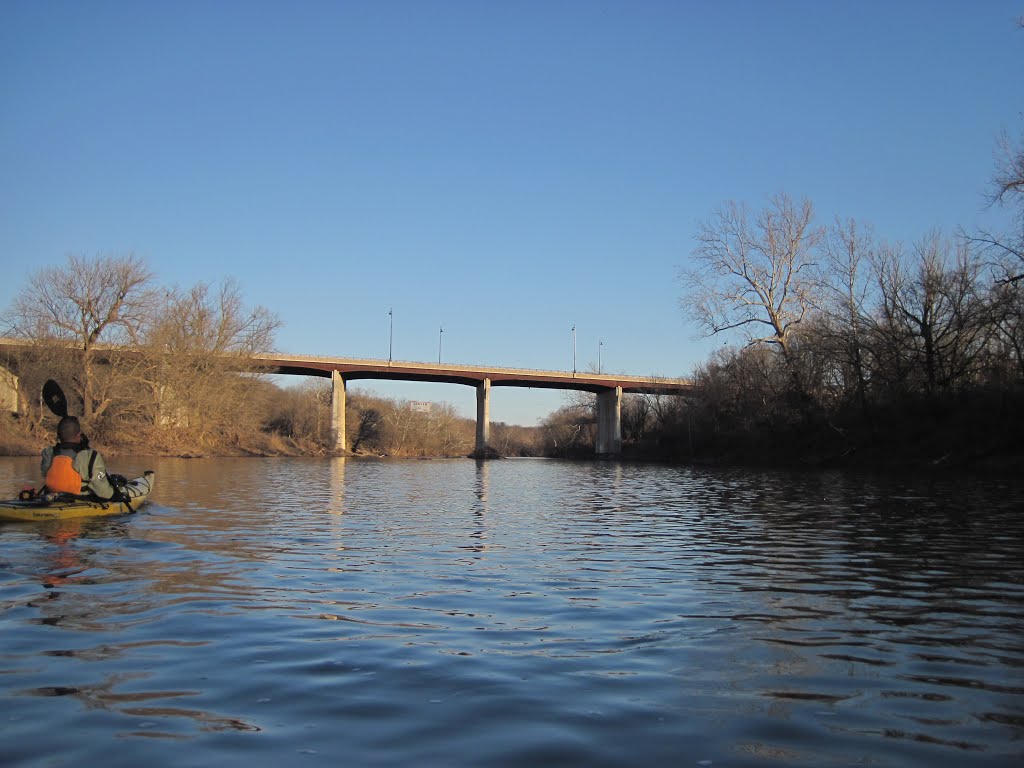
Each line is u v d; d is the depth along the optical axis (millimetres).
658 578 9109
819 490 27172
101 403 57688
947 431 43375
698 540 12945
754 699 4816
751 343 53938
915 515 17453
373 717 4445
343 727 4289
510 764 3826
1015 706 4730
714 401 63969
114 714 4434
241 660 5516
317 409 99812
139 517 14711
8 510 13164
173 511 16281
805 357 51906
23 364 53969
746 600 7852
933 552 11461
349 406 106750
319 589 8133
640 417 97312
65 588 7957
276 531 13211
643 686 5043
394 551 11125
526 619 6910
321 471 44250
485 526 14969
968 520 16266
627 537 13344
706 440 68188
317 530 13555
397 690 4918
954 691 5008
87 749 3939
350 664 5449
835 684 5133
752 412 59438
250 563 9727
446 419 124875
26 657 5516
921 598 8031
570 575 9266
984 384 41812
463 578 8945
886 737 4219
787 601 7824
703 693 4918
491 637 6262
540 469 57344
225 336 65875
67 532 12289
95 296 56344
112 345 58344
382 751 3967
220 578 8648
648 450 83938
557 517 17203
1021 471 37500
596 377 96938
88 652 5668
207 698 4734
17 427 52219
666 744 4098
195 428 65938
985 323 38750
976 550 11680
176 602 7363
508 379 98750
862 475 38375
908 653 5902
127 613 6895
